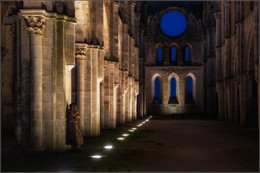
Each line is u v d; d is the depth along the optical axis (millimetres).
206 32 51469
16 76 11305
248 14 27203
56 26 11688
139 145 14734
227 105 35594
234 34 31516
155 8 56000
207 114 47219
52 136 11383
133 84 35781
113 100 23172
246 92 27578
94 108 17406
